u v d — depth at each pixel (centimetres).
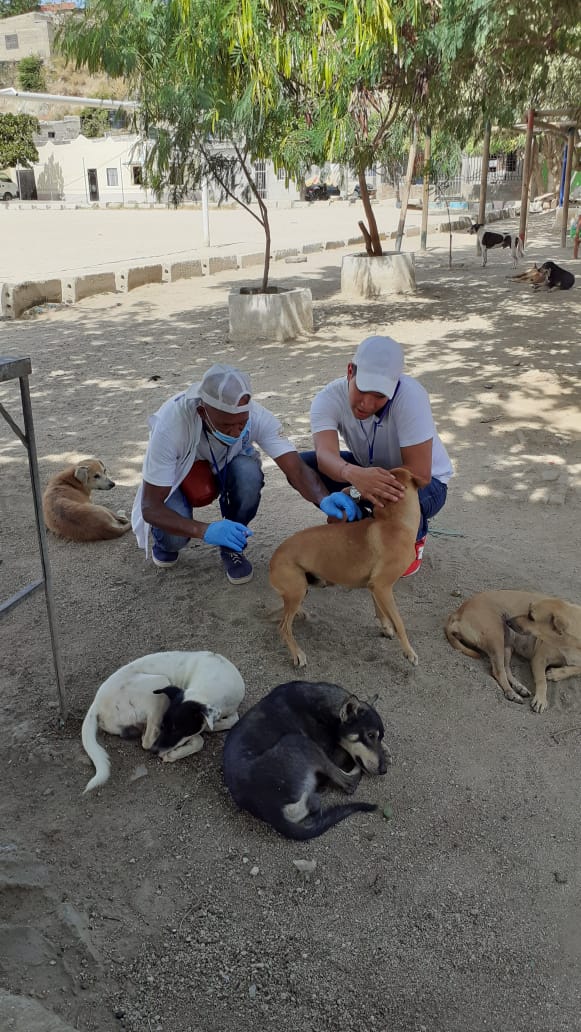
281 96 1016
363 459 464
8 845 299
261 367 1030
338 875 294
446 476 477
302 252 2236
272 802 301
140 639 436
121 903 280
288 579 400
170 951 263
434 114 1239
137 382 975
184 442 440
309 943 267
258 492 480
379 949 265
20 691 394
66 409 878
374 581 399
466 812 323
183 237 2672
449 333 1212
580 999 250
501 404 855
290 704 329
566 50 912
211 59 799
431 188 4294
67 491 591
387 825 317
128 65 966
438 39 796
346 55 700
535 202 3972
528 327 1237
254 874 293
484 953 264
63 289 1509
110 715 351
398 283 1574
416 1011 246
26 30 6988
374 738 332
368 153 1264
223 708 354
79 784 334
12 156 5212
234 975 255
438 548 543
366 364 407
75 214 3900
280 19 674
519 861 301
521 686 398
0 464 718
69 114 6238
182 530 425
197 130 1073
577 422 794
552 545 547
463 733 368
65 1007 239
